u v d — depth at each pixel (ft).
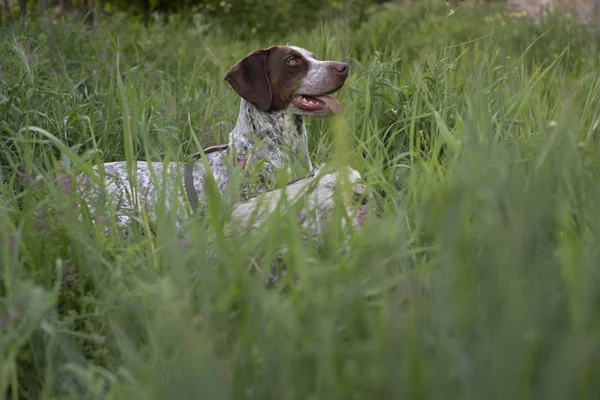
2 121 18.42
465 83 19.30
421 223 11.02
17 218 12.40
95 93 21.18
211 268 10.11
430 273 9.18
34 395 9.91
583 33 30.63
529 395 6.90
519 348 6.88
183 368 7.98
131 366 9.33
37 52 26.99
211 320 8.64
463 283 7.86
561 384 6.59
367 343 7.88
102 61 27.99
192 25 45.29
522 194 9.09
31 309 9.21
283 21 46.73
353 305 8.55
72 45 30.04
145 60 30.76
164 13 48.85
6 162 17.74
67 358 10.12
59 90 21.08
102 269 11.18
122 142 19.07
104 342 10.10
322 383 7.47
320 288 8.75
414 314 7.80
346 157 9.75
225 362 7.83
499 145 11.58
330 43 24.49
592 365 7.02
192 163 15.07
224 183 15.05
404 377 6.88
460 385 7.15
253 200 12.59
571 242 7.82
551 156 10.97
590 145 12.42
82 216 12.30
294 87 16.46
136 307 9.89
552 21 32.83
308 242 10.53
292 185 12.96
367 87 18.43
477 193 10.01
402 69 22.74
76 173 13.80
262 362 8.25
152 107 20.13
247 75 16.69
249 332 8.13
